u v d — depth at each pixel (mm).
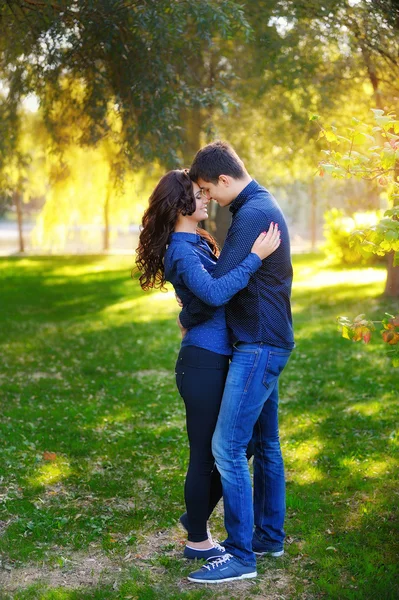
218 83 10078
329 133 3475
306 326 10711
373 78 10578
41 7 7203
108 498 4445
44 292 16500
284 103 12266
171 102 7648
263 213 3148
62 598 3193
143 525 4027
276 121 13047
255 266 3102
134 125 8094
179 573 3414
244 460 3309
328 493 4410
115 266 22562
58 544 3799
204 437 3332
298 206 17516
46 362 8859
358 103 11562
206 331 3283
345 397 6715
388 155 3176
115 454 5281
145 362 8703
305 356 8578
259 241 3119
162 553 3670
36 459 5125
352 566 3412
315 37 10078
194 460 3373
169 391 7270
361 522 3928
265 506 3576
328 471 4773
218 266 3164
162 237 3275
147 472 4867
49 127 9609
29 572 3494
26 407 6641
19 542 3795
